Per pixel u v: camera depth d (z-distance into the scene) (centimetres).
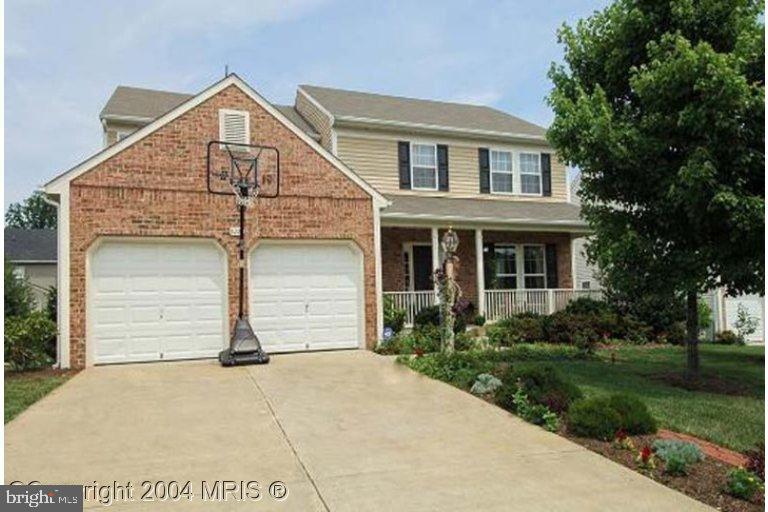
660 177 917
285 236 1224
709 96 808
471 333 1433
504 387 763
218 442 605
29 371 1022
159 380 923
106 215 1096
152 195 1129
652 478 510
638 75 898
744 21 880
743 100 789
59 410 736
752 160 827
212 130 1181
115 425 667
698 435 648
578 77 1047
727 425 687
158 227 1130
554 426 652
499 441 611
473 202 1834
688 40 897
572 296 1784
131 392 837
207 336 1161
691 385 953
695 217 863
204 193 1168
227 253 1178
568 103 962
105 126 1588
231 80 1204
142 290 1123
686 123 840
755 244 850
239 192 1152
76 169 1080
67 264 1066
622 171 958
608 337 1529
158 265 1138
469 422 683
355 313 1286
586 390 878
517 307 1711
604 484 495
